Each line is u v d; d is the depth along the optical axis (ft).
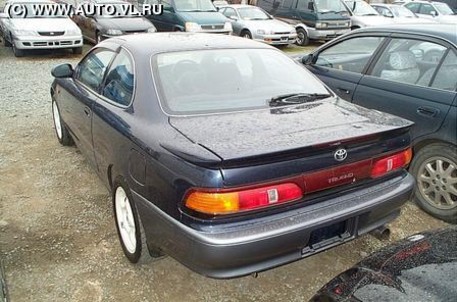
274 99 9.57
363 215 8.16
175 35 11.58
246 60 10.57
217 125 8.20
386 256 6.85
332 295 6.38
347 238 8.14
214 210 6.79
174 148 7.39
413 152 12.29
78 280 8.87
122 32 35.29
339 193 7.93
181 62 9.85
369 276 6.38
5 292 8.07
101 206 11.82
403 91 12.50
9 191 12.53
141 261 8.99
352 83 14.07
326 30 46.01
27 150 15.61
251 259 7.09
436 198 11.88
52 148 15.84
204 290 8.75
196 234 6.88
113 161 9.57
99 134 10.51
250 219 7.06
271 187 7.07
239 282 9.02
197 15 38.96
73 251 9.82
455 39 11.92
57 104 15.34
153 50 10.02
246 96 9.49
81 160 14.79
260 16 45.52
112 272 9.16
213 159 6.70
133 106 9.18
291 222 7.22
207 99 9.14
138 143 8.27
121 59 10.61
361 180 8.17
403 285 5.93
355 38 14.75
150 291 8.64
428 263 6.32
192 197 6.91
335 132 7.87
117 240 10.29
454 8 79.20
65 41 34.78
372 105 13.28
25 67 31.14
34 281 8.79
